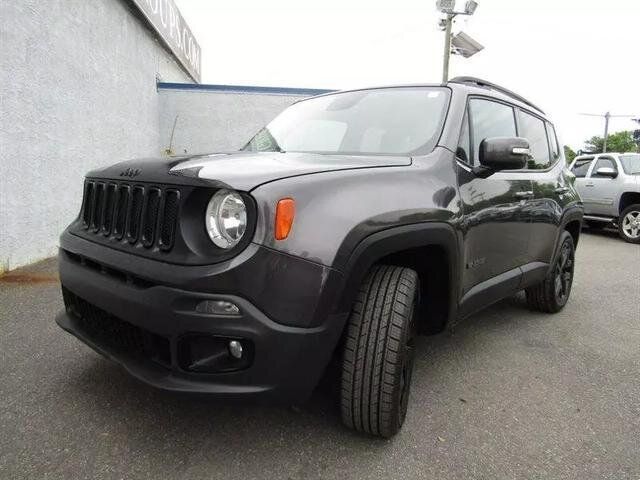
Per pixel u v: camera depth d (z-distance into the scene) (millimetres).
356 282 1880
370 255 1915
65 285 2307
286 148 2877
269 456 2018
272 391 1770
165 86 9945
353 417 2080
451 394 2676
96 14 6523
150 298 1783
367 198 1973
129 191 2006
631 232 9328
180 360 1779
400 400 2156
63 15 5609
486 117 3098
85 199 2404
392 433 2117
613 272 6391
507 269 3213
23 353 2912
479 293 2812
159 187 1881
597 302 4805
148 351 1902
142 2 7969
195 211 1790
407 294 2053
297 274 1725
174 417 2271
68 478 1827
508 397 2662
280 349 1727
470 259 2635
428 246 2318
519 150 2586
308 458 2018
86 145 6320
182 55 11734
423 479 1926
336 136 2852
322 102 3297
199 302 1706
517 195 3170
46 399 2383
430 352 3301
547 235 3760
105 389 2498
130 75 7988
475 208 2627
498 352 3334
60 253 2432
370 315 2023
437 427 2316
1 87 4574
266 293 1693
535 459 2094
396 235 2010
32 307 3771
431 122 2727
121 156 7598
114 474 1861
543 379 2918
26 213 5047
